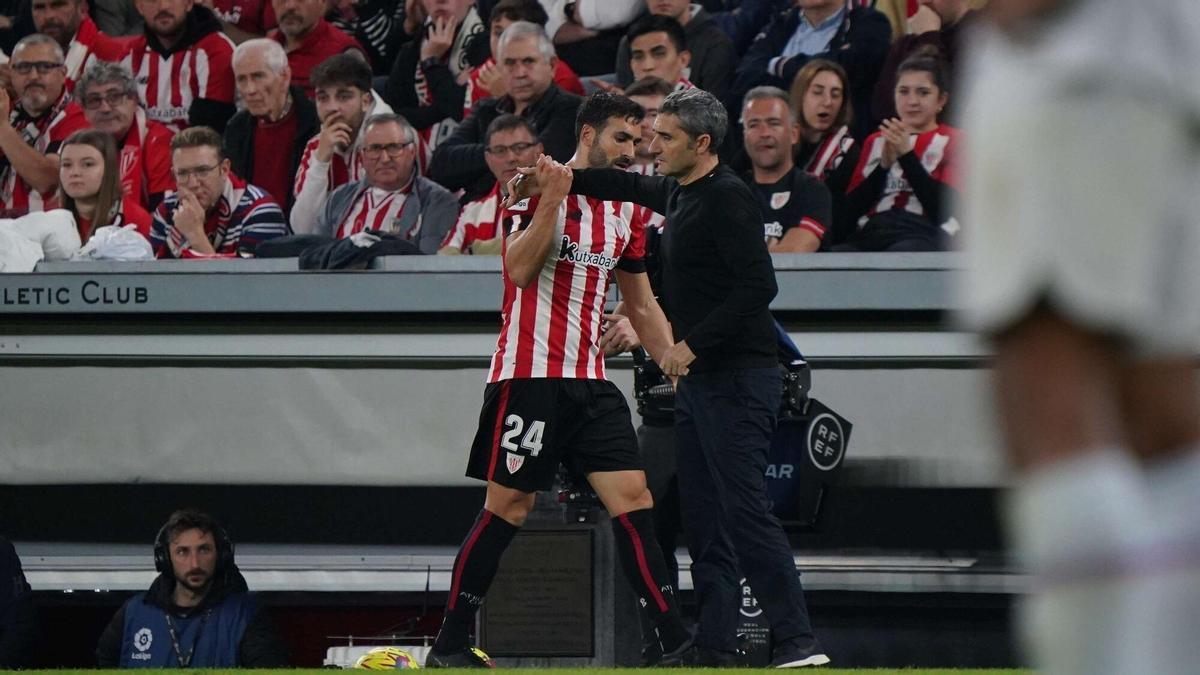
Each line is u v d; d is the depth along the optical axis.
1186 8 2.62
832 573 22.83
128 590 24.20
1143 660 2.48
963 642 22.94
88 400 24.17
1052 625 2.57
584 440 15.38
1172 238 2.59
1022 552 2.66
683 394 16.66
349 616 24.95
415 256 24.33
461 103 29.03
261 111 28.27
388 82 29.59
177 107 29.86
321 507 24.28
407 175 26.64
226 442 23.94
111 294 24.03
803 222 24.36
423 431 23.72
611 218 15.43
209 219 27.08
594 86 28.66
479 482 23.61
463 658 15.24
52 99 29.72
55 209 27.27
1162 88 2.55
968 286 2.72
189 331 24.08
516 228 15.62
